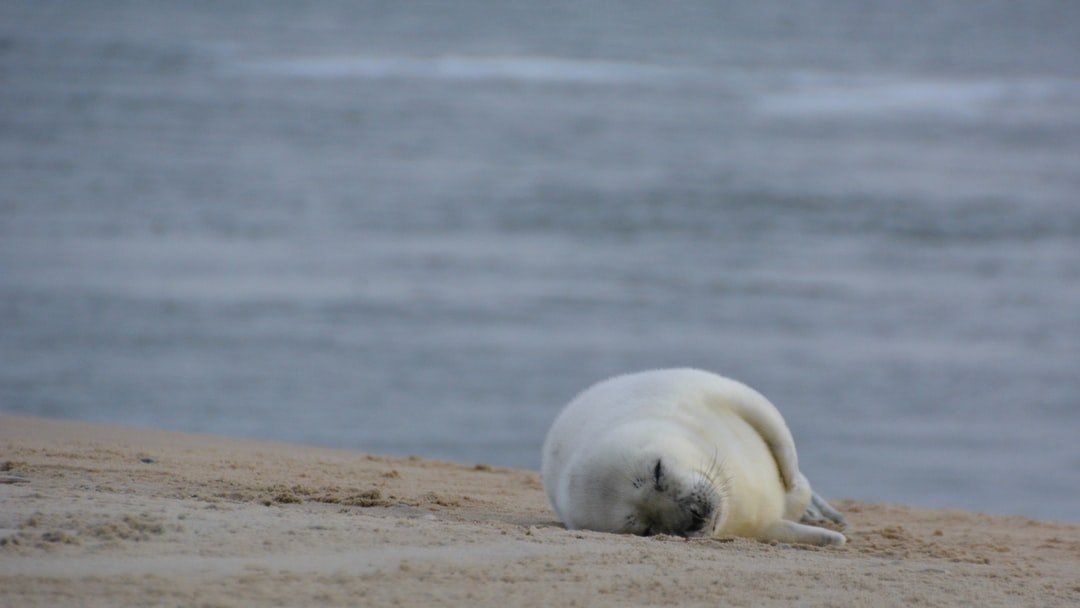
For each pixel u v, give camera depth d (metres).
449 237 124.06
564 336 89.00
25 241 115.12
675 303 99.56
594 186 156.62
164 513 25.50
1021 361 85.38
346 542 24.19
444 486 37.69
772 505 31.78
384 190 151.62
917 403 75.94
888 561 27.34
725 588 22.64
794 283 107.06
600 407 32.31
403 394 74.62
